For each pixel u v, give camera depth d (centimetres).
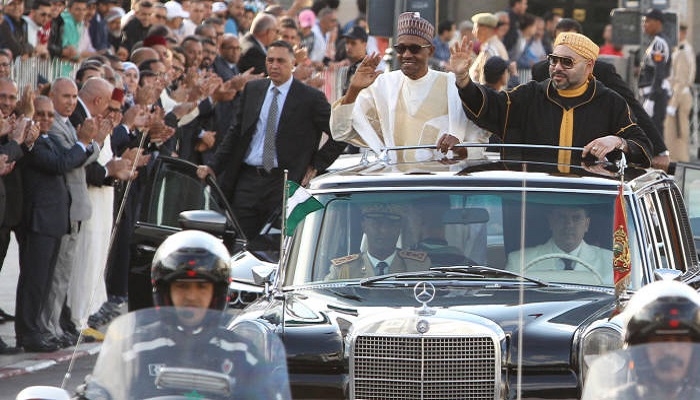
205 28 5681
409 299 2495
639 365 1681
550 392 2333
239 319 2423
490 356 2350
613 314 2362
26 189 3809
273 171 4178
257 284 2605
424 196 2664
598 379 1700
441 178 2686
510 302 2467
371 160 3178
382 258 2633
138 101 4362
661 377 1677
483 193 2661
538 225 2622
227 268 1803
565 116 3086
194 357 1770
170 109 4781
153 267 1808
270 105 4191
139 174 4350
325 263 2633
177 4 6022
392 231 2642
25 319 3828
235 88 4944
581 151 2984
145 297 3612
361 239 2645
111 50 5644
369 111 3278
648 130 3531
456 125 3212
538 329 2372
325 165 4228
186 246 1794
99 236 4088
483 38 6738
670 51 7694
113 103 4200
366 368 2366
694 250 3173
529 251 2609
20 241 3847
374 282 2589
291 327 2398
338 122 3338
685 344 1675
